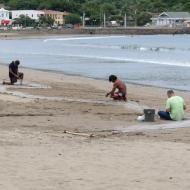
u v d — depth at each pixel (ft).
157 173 47.52
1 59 321.93
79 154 55.88
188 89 160.45
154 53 381.40
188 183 43.98
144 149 59.26
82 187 42.37
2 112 94.12
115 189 41.83
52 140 64.80
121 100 115.85
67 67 251.80
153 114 85.40
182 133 73.26
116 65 261.03
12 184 42.93
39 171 47.62
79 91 140.97
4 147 58.59
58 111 97.25
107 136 70.08
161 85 172.24
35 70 231.50
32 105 104.42
